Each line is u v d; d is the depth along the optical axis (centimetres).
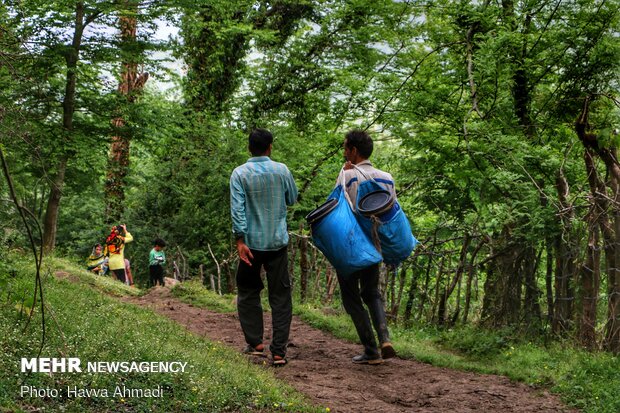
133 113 1875
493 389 583
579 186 876
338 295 1142
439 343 820
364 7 2058
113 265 1677
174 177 2106
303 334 833
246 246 615
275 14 2658
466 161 1004
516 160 901
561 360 665
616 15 1077
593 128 777
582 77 1092
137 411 426
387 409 508
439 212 1023
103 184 2278
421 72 1216
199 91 2475
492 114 1074
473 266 901
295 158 1925
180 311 973
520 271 806
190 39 2447
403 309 1061
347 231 611
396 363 677
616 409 515
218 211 2008
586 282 718
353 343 792
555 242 766
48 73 1594
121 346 549
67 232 2547
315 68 2325
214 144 2128
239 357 630
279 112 2466
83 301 783
